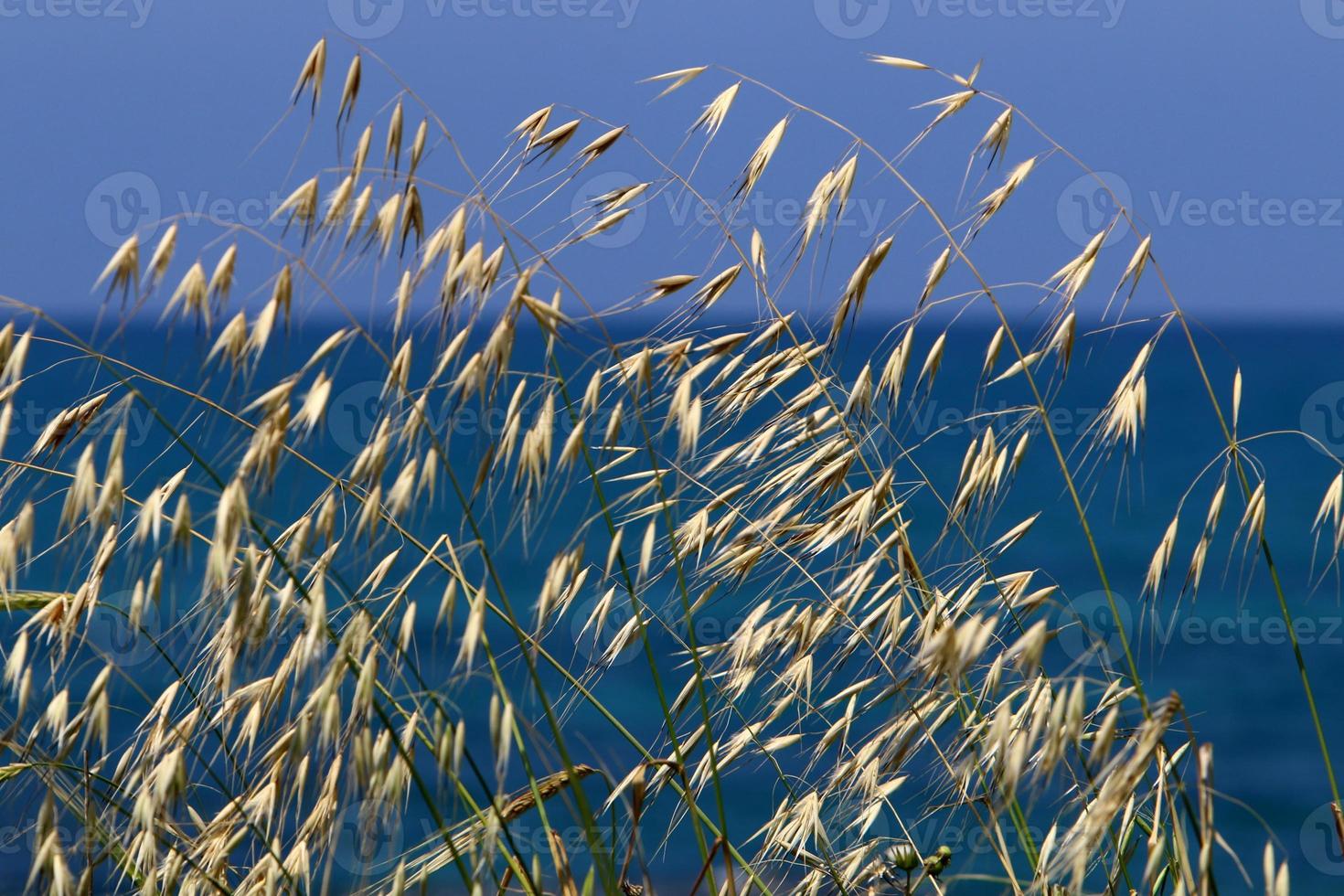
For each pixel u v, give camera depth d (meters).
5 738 1.12
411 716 1.12
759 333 1.17
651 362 1.15
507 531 1.12
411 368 1.10
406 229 1.11
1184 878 1.12
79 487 1.11
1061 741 1.07
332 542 1.11
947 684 1.18
